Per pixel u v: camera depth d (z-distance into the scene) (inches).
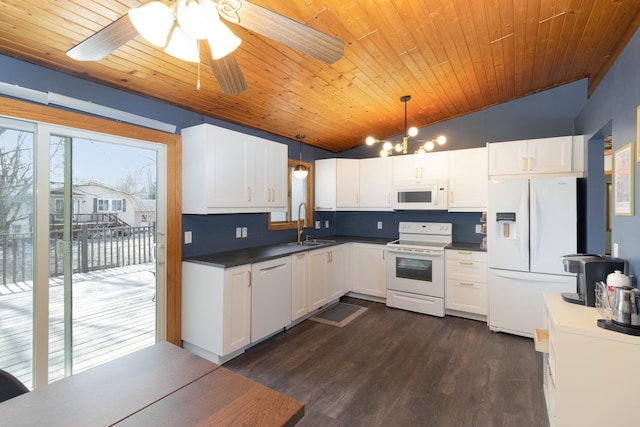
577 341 61.5
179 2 40.1
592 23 91.7
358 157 199.3
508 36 97.1
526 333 122.9
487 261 133.3
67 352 87.7
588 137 119.4
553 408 69.8
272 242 159.3
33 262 80.4
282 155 139.0
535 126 148.7
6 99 73.4
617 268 75.3
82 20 67.6
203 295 105.4
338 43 50.7
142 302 103.9
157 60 84.1
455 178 155.9
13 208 77.6
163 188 107.7
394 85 122.2
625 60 81.1
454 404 81.7
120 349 98.4
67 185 87.0
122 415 36.9
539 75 129.9
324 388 89.0
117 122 94.7
